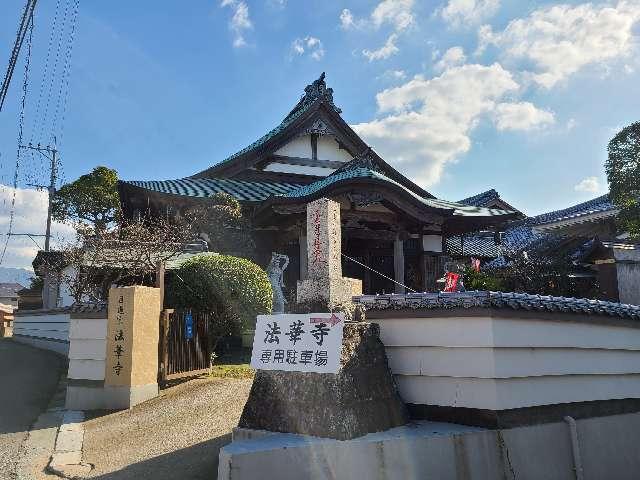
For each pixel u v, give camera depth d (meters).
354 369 4.75
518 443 4.80
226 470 4.00
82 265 13.21
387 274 19.41
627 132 13.92
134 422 7.11
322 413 4.52
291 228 16.27
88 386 8.23
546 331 5.24
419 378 5.15
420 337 5.14
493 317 4.79
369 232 17.09
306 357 4.86
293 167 20.89
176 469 5.25
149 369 8.38
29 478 5.20
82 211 31.14
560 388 5.33
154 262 12.79
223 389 8.28
